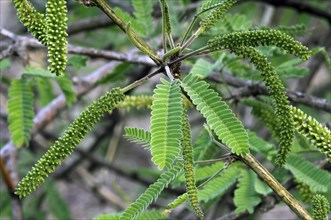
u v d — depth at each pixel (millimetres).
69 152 2373
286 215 7520
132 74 5633
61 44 2234
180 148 2248
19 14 2318
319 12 5391
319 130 2479
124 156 8656
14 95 3848
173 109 2271
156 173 5781
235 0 2621
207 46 2506
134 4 3699
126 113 6719
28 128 3871
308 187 3449
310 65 5754
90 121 2393
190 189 2311
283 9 6008
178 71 2521
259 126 5695
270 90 2541
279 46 2494
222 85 3889
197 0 5445
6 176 4328
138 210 2615
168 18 2512
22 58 3891
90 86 4641
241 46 2512
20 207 4410
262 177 2533
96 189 6602
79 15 5594
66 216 5836
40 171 2348
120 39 5777
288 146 2521
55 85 5398
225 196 4801
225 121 2355
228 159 2596
